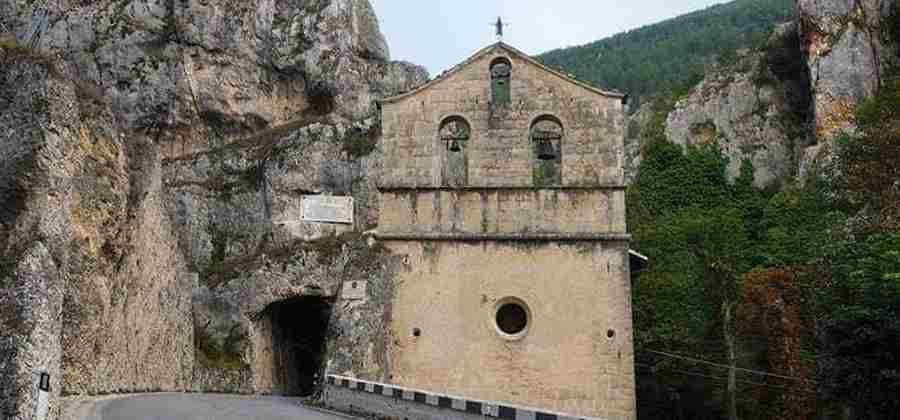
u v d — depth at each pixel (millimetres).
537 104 28500
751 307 41688
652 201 65188
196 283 42312
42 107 22531
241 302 41500
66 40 51906
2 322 17203
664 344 45969
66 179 23469
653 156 66812
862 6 59062
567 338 26719
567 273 27219
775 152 64750
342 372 26625
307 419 21641
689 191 64688
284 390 44750
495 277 27391
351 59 55531
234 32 54219
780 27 68625
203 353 40188
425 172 28359
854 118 51969
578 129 28266
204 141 52375
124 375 29453
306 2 57344
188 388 37094
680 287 46906
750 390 41812
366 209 47250
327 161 48156
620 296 26891
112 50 51625
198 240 46812
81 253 26297
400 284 27641
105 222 28656
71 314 25219
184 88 51750
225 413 22203
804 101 65125
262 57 55094
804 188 54094
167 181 48094
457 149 30469
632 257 32312
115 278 29266
